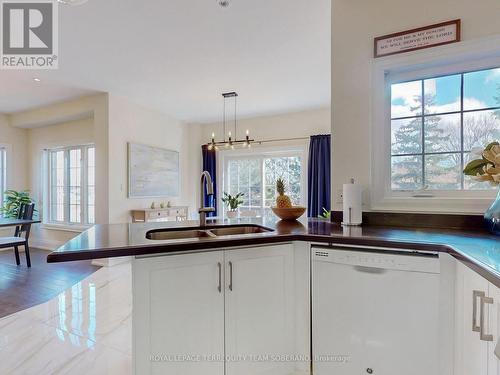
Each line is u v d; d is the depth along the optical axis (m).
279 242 1.65
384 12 2.05
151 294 1.37
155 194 5.27
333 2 2.21
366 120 2.10
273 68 3.55
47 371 1.88
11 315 2.71
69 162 5.63
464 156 1.96
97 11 2.37
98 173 4.44
